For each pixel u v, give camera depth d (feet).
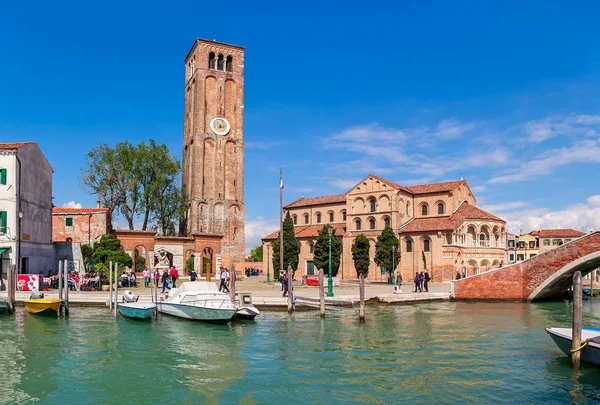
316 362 71.87
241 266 287.69
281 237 185.37
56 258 182.91
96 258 187.01
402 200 258.78
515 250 423.23
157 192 261.24
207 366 69.82
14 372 66.74
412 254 243.19
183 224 291.79
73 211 216.54
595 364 67.21
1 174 153.07
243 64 304.30
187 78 317.22
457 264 233.76
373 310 130.11
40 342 84.69
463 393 58.23
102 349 79.82
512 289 157.38
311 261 280.72
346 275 266.77
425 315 121.19
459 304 151.02
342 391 59.00
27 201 160.45
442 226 236.84
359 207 266.57
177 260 230.89
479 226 241.14
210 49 295.48
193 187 282.15
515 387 60.29
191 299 108.47
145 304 108.78
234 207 291.58
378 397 56.95
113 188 259.19
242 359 73.61
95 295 130.11
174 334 91.91
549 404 54.75
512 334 94.07
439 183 270.26
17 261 152.25
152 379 63.82
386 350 79.41
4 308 113.39
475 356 75.46
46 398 56.85
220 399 56.65
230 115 297.94
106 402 55.72
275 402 55.52
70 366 69.72
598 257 146.61
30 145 163.43
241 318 108.78
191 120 301.43
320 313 112.47
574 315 68.03
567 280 165.27
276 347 81.41
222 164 290.76
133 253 217.77
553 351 78.95
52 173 181.98
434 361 72.28
